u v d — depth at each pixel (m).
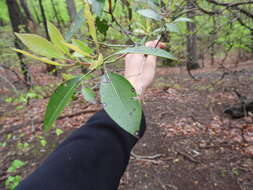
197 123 3.97
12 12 4.77
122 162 0.61
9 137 3.61
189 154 3.16
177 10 1.09
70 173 0.49
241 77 6.01
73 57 0.38
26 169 2.99
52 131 3.91
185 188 2.59
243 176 2.61
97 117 0.68
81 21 0.52
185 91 5.64
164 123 4.08
